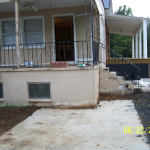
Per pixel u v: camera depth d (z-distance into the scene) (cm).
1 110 536
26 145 333
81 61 728
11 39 789
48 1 673
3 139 359
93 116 471
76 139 348
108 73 693
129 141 327
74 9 738
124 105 554
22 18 776
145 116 443
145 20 1005
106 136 354
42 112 520
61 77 550
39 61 771
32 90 571
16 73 573
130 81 738
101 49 811
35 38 780
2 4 677
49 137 362
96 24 792
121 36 2944
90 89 538
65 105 552
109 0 1052
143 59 1009
